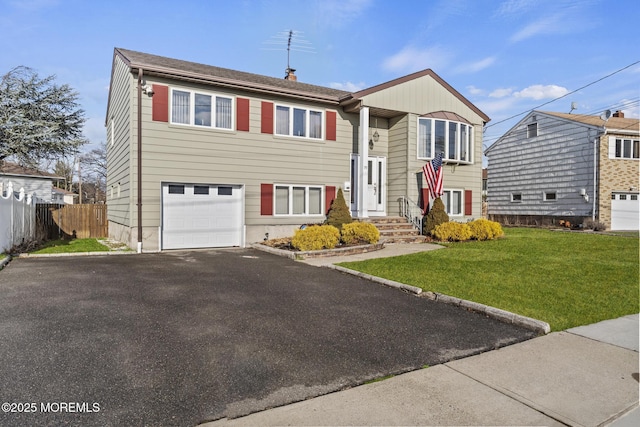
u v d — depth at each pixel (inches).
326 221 512.4
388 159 605.0
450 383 128.6
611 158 789.2
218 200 481.7
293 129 526.3
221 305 208.8
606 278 283.4
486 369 140.3
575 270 311.9
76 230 642.2
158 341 156.1
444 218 545.3
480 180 647.1
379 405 113.5
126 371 129.6
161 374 128.6
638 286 260.4
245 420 104.3
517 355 153.6
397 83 557.6
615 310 211.0
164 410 107.7
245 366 136.8
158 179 441.4
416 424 103.7
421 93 578.6
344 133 561.6
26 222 469.1
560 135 866.8
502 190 1027.3
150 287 243.6
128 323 175.3
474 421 105.8
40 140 743.7
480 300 223.5
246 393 118.6
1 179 930.1
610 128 776.9
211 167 470.3
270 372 133.0
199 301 215.0
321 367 138.2
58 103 779.4
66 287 238.4
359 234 438.9
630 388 127.2
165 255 402.6
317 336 168.1
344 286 263.4
